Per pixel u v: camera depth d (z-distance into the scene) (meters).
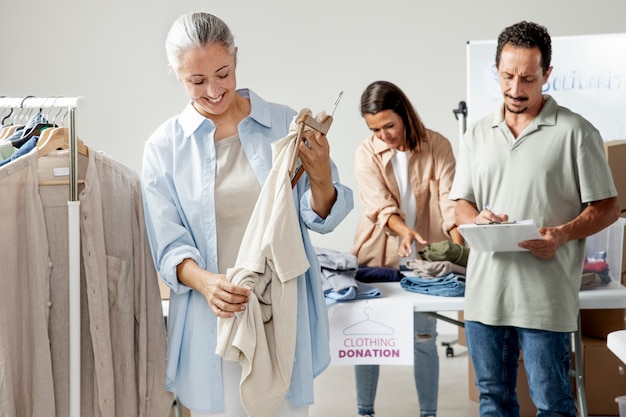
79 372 2.50
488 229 2.77
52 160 2.58
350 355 3.40
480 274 3.04
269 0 5.94
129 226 2.64
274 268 2.33
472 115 4.94
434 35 5.90
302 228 2.46
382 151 4.00
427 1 5.88
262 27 5.96
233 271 2.31
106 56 5.96
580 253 2.98
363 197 4.04
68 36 5.96
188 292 2.46
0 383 2.46
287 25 5.95
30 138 2.74
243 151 2.46
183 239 2.43
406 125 3.97
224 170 2.44
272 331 2.37
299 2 5.94
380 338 3.39
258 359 2.31
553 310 2.91
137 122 6.01
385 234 4.02
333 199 2.41
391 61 5.94
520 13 5.82
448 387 4.72
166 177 2.45
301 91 5.99
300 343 2.39
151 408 2.67
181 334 2.46
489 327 3.02
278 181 2.32
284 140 2.33
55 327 2.60
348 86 5.97
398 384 4.85
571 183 2.92
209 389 2.42
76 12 5.94
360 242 4.08
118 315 2.63
